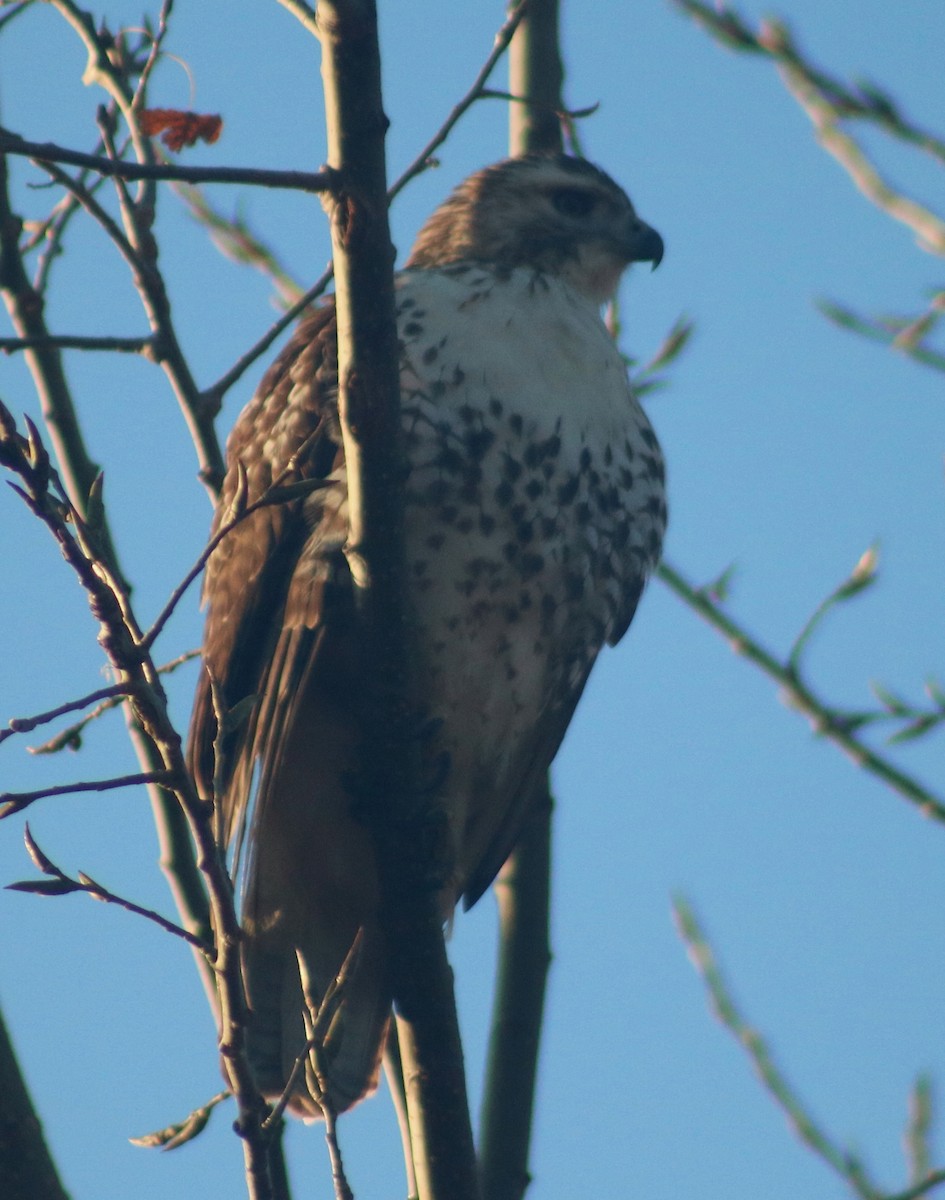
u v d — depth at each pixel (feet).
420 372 29.60
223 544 30.17
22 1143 19.47
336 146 20.54
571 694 32.55
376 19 20.26
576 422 30.42
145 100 26.86
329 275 27.61
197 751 30.12
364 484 22.67
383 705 24.03
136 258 26.48
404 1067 23.54
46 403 28.86
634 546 31.83
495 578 29.99
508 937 27.02
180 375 26.86
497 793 32.63
